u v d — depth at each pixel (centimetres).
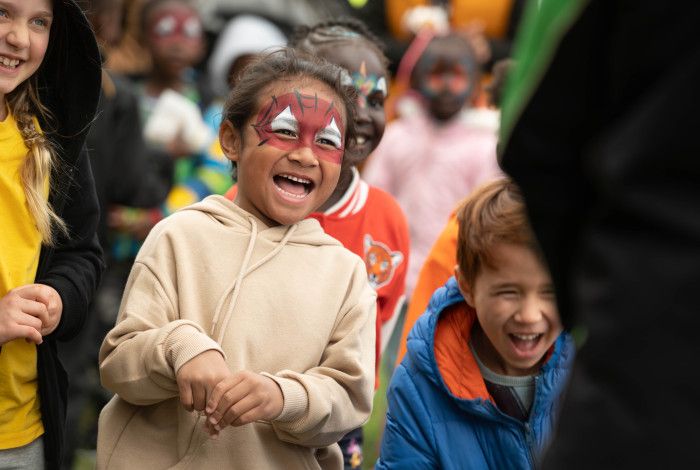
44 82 377
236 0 1051
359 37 493
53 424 371
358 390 346
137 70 812
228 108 372
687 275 188
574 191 230
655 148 193
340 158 369
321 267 358
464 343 385
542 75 221
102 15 609
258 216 365
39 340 346
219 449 336
